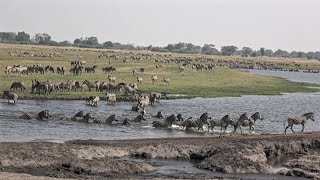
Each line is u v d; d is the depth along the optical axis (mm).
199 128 46781
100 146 34969
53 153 32188
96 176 28766
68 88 72688
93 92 72688
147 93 73062
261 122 53594
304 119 45562
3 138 38406
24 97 64188
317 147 39031
